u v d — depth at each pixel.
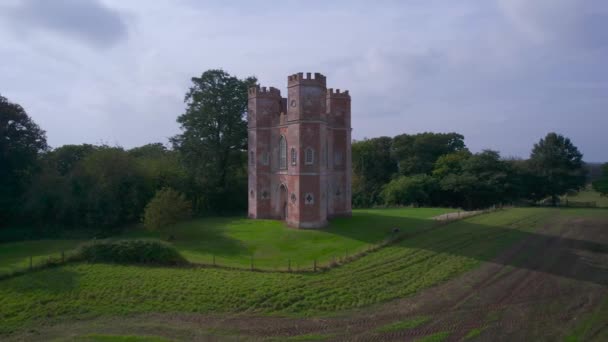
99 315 24.39
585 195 106.31
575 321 22.39
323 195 49.31
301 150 48.00
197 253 37.91
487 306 24.69
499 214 59.62
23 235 49.41
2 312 24.62
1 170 51.97
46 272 30.55
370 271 30.98
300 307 24.88
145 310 24.83
